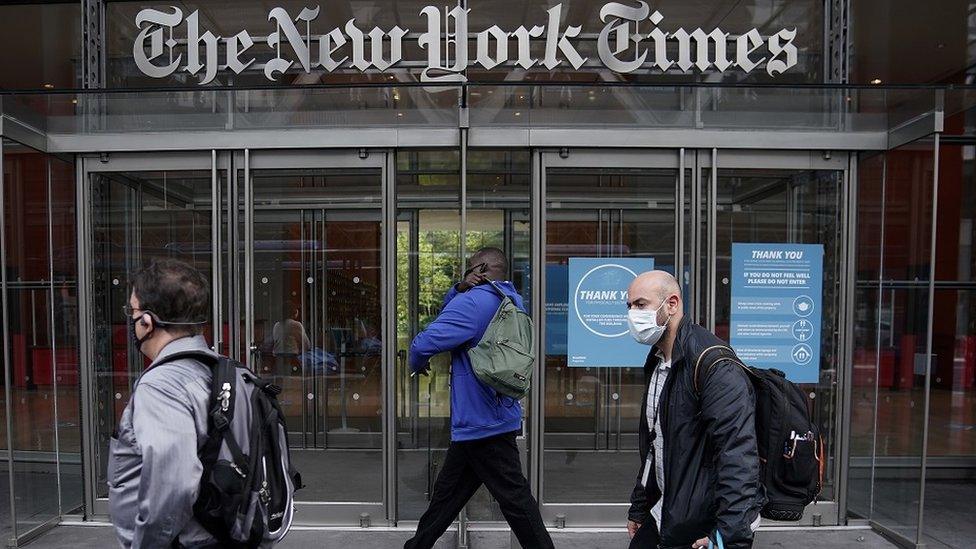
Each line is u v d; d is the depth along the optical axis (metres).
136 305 1.87
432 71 4.97
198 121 4.54
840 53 5.19
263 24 5.54
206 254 4.78
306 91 4.50
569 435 4.95
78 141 4.54
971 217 5.77
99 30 5.37
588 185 4.73
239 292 4.66
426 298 5.27
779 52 5.11
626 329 4.71
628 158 4.57
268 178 5.01
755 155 4.59
